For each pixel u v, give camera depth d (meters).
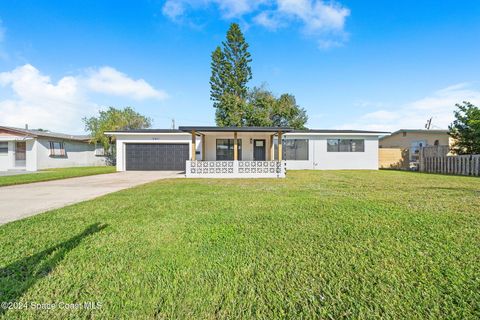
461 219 3.59
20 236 3.00
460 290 1.76
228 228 3.25
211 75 26.38
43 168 18.39
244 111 25.52
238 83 26.58
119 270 2.13
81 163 22.77
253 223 3.48
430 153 14.94
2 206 4.99
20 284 1.91
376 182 8.66
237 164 11.69
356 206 4.53
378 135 17.11
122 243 2.76
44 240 2.87
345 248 2.56
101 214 4.07
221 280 1.95
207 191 6.68
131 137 15.97
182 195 6.00
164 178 11.02
